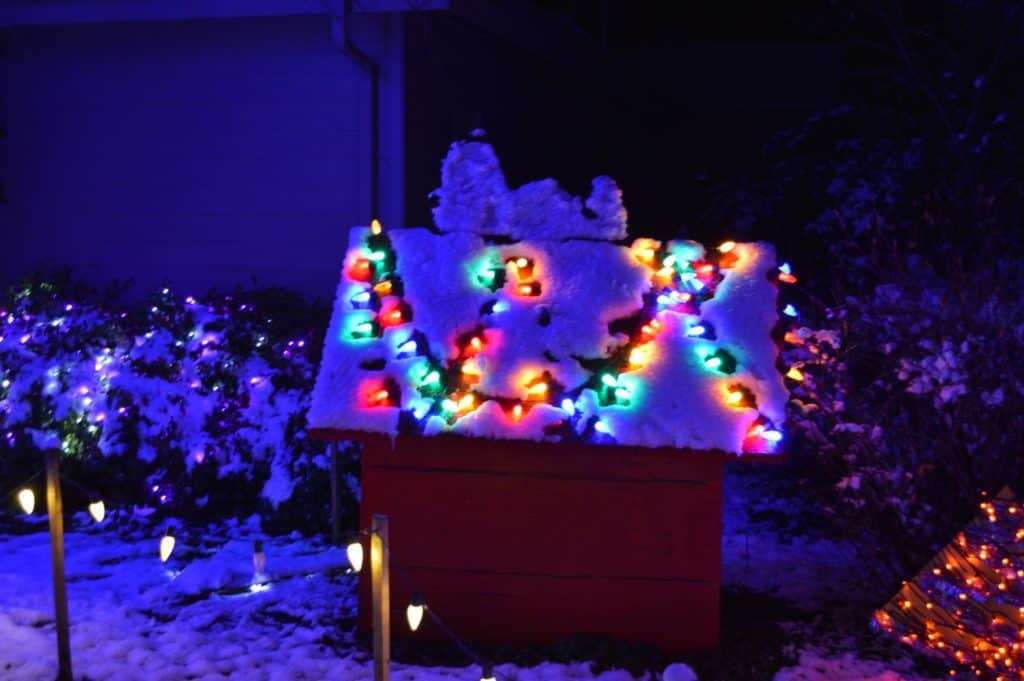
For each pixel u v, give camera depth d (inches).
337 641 192.1
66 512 284.5
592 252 203.8
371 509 189.2
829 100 530.6
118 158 361.1
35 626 198.1
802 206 418.3
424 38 337.7
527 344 190.7
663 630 186.1
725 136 548.1
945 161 341.7
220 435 283.3
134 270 362.3
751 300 196.5
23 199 373.1
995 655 178.4
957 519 203.8
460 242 206.4
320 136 339.3
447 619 188.7
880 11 404.8
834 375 219.0
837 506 243.1
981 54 380.2
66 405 289.4
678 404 182.2
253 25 342.0
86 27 359.6
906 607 194.4
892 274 246.2
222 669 178.5
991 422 203.8
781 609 213.9
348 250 208.4
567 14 488.4
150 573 233.5
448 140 356.8
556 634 187.5
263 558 227.1
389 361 191.0
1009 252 259.9
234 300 316.8
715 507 183.8
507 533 187.0
